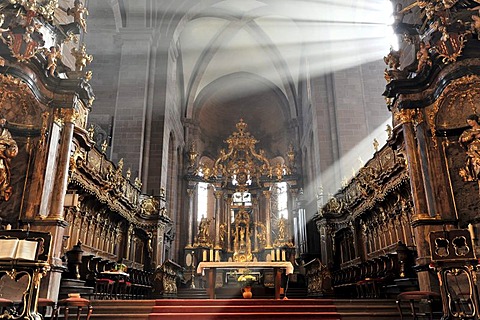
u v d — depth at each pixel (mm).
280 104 33000
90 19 22656
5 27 9375
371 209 15641
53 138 9891
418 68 10055
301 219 23312
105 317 8984
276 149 32969
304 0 23781
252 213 26688
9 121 9953
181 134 29141
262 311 9477
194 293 19484
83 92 10523
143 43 21812
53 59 9805
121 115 20438
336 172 20703
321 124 21688
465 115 9781
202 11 26562
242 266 13062
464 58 9234
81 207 13539
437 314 8102
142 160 20203
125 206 17156
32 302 6625
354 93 21391
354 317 9062
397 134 10727
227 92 33844
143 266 19297
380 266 13594
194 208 27266
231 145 27297
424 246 9031
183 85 30734
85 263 12336
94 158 13906
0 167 9344
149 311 9430
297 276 21812
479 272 8148
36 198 9375
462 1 9711
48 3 10086
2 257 6520
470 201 9258
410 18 12219
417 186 9609
